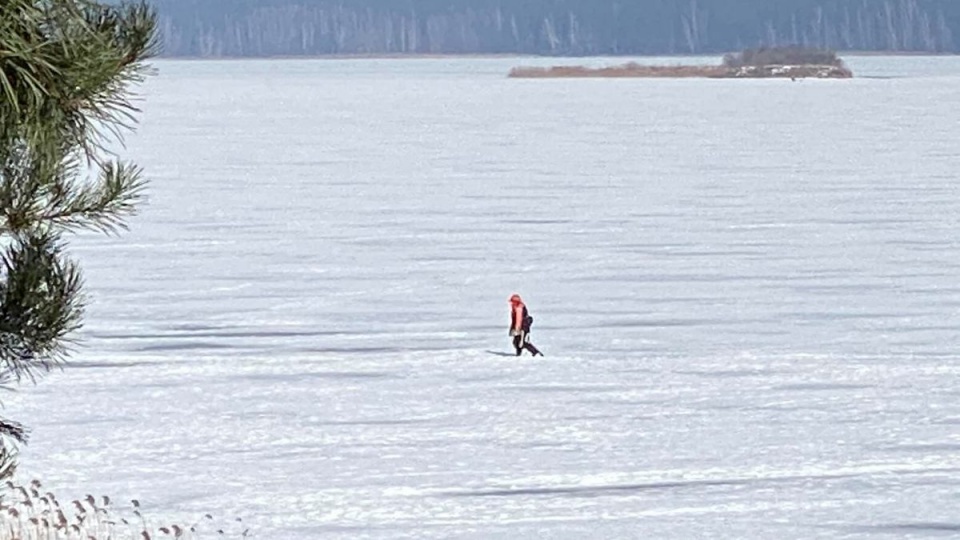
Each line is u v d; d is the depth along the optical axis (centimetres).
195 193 14088
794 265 9181
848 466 4356
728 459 4447
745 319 7244
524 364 6078
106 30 1312
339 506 3912
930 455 4491
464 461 4425
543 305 7719
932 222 11475
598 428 4888
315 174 16325
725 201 13288
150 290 8100
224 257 9556
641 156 18950
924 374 5838
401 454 4516
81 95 1258
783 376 5803
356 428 4881
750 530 3716
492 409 5194
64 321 1563
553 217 11944
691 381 5709
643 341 6644
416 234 10838
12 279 1523
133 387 5519
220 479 4184
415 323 7138
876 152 19462
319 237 10650
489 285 8419
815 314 7388
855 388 5550
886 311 7462
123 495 3984
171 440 4669
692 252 9812
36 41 1161
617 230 11050
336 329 6950
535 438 4731
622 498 4022
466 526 3741
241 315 7319
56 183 1452
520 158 18625
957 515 3838
